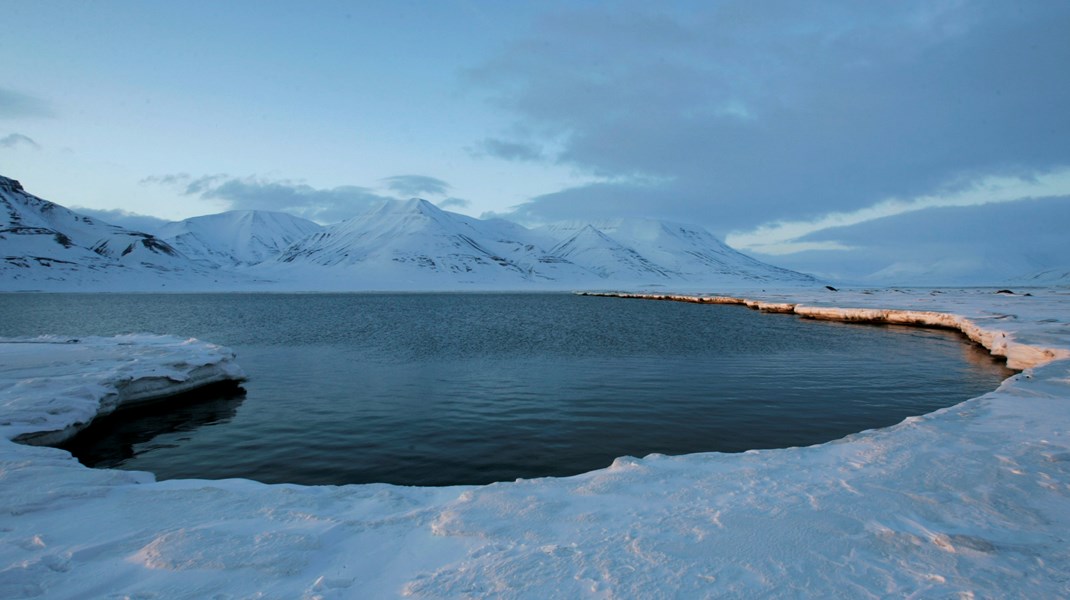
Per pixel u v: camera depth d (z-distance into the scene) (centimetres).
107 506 709
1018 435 942
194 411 1758
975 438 926
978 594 448
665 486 734
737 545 539
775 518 604
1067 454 811
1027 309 4612
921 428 1000
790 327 4697
